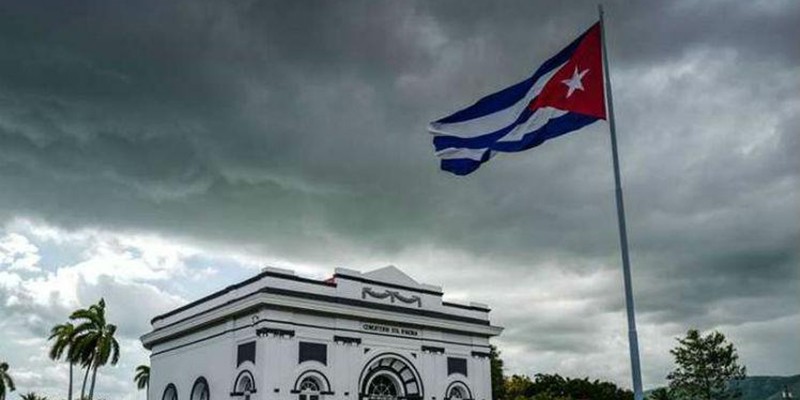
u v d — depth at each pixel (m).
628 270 17.28
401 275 46.19
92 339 64.56
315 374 40.50
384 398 43.97
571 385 80.00
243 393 40.66
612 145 18.22
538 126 19.70
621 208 17.73
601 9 19.27
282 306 39.97
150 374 53.25
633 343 16.78
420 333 45.97
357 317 42.78
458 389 47.44
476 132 20.88
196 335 46.94
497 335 49.84
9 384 86.94
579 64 19.28
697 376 71.81
